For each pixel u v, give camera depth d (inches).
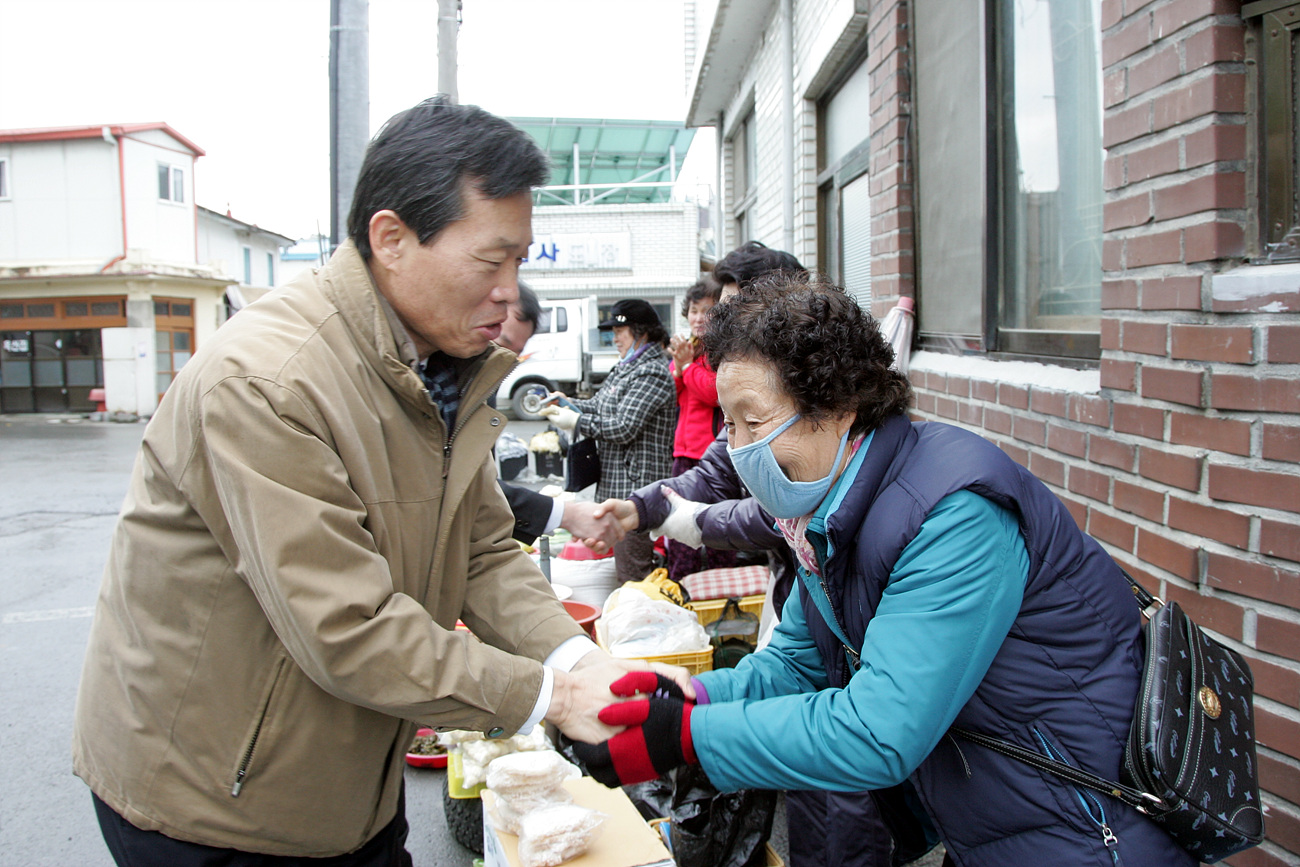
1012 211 123.0
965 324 135.0
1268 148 69.5
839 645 60.4
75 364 829.2
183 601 52.3
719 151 428.5
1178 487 74.8
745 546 90.7
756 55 317.4
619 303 168.6
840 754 49.2
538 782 74.6
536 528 96.1
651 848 71.8
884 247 164.6
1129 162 81.6
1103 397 86.7
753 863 91.4
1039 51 114.6
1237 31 70.1
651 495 98.0
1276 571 65.3
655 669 59.1
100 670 55.7
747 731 52.2
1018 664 50.8
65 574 245.4
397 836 64.2
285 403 48.0
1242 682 53.5
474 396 58.6
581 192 1130.7
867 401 52.4
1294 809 64.8
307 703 52.6
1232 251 70.6
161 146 862.5
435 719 51.5
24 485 403.2
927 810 57.5
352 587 48.4
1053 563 51.1
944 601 48.5
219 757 52.3
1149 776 47.9
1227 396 69.1
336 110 174.9
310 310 52.7
